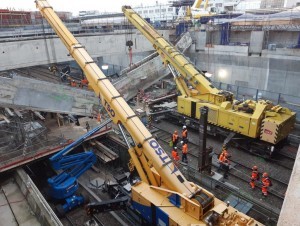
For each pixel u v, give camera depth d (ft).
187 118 67.41
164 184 33.22
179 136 65.36
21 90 46.03
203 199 28.55
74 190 47.60
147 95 88.74
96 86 37.22
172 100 81.82
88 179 56.13
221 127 60.13
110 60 136.87
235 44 92.02
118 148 61.46
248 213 39.55
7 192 43.47
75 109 56.03
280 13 90.89
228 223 27.43
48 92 50.06
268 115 52.08
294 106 70.74
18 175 46.83
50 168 54.60
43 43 76.13
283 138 53.67
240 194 42.04
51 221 33.71
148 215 33.55
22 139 53.26
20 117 51.85
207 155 47.39
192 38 103.30
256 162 53.31
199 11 137.18
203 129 44.65
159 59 86.74
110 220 43.70
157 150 31.71
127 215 42.52
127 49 98.89
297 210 6.77
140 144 32.35
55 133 62.49
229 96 61.11
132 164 40.09
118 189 45.93
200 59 102.32
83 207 47.55
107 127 64.28
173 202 31.01
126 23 108.37
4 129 52.44
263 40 82.23
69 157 48.03
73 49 40.47
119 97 35.01
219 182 44.45
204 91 63.31
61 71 112.16
